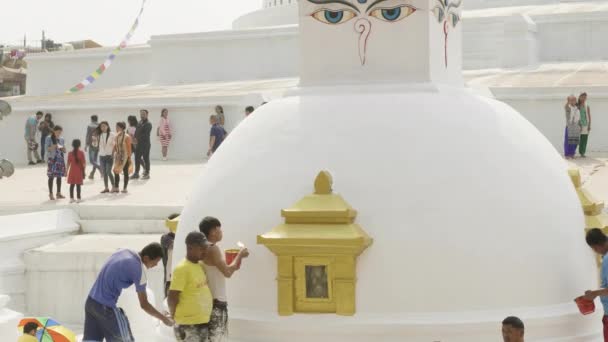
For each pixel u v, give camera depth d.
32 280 14.96
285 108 9.28
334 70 9.53
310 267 8.37
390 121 8.81
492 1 37.81
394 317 8.26
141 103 25.69
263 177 8.84
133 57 36.28
